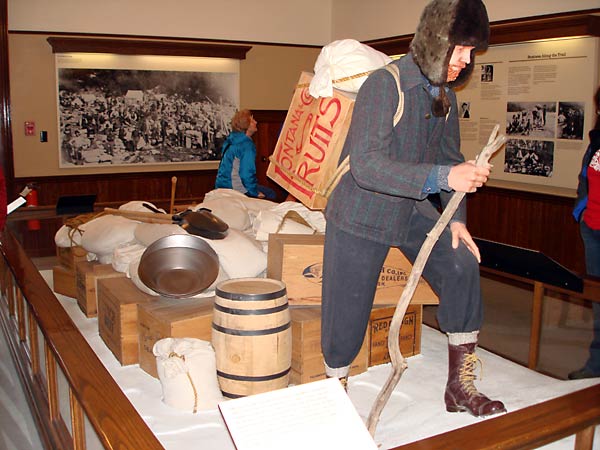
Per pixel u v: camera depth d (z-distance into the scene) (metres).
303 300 2.69
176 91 7.84
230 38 8.06
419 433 2.15
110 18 7.37
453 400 2.27
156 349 2.37
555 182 5.64
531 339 2.83
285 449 1.39
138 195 7.84
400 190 1.73
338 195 2.04
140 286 2.86
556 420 1.49
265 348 2.31
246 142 5.68
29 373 2.88
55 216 4.39
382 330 2.75
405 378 2.63
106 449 1.46
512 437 1.40
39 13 7.06
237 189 5.74
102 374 1.85
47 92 7.21
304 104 2.45
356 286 2.05
